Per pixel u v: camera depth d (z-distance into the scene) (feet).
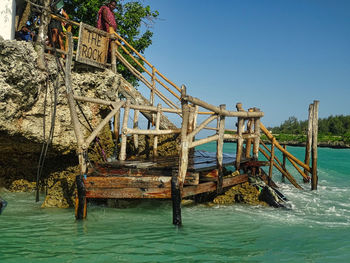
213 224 22.17
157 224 21.53
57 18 27.37
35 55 25.59
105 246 17.03
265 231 20.89
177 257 15.90
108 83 33.22
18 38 30.35
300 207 29.01
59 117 27.58
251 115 30.07
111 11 36.32
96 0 52.60
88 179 21.02
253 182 29.84
